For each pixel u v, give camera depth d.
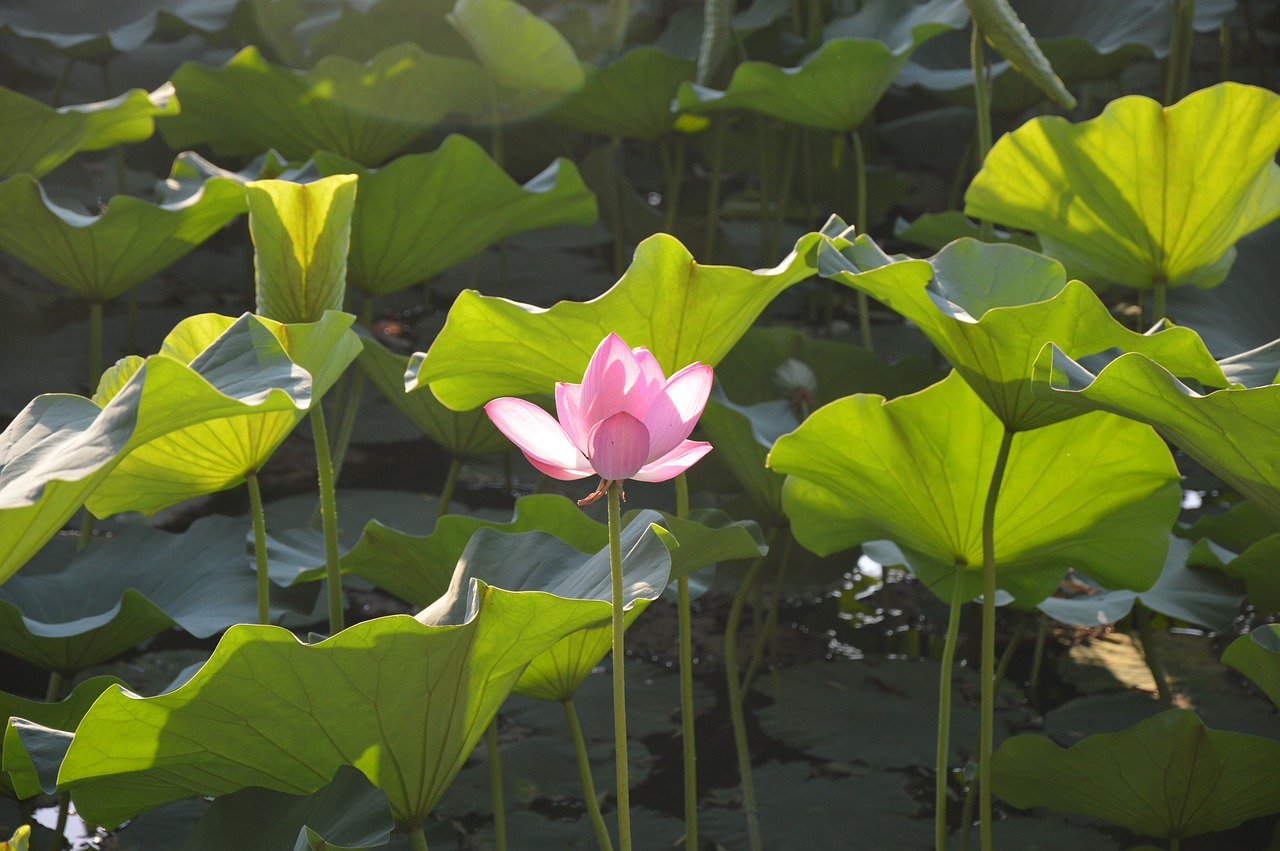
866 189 7.59
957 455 3.79
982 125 4.41
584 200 4.94
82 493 3.35
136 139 5.43
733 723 4.29
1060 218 4.30
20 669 4.39
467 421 4.50
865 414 3.78
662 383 3.32
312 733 3.44
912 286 3.67
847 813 4.13
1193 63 7.98
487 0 5.88
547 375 3.84
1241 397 3.39
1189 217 4.21
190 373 3.30
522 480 5.86
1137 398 3.46
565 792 4.19
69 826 4.02
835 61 5.01
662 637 4.73
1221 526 4.17
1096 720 4.34
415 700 3.44
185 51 9.15
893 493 3.85
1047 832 4.09
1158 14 6.41
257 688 3.38
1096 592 4.46
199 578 4.06
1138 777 3.75
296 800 3.48
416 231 4.70
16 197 4.41
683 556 3.71
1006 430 3.71
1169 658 4.55
